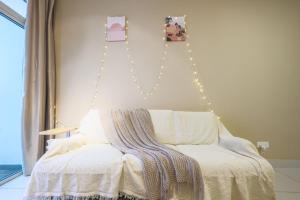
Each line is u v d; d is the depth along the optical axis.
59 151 1.95
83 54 2.97
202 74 2.93
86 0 2.97
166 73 2.94
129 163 1.78
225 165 1.80
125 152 2.02
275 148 2.90
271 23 2.93
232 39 2.93
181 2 2.95
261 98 2.91
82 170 1.74
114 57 2.96
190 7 2.95
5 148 2.68
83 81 2.96
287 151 2.90
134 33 2.95
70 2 2.97
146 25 2.95
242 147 2.04
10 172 2.63
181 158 1.81
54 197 1.72
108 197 1.69
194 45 2.94
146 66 2.95
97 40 2.97
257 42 2.93
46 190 1.72
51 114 2.80
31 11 2.61
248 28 2.93
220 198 1.75
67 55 2.97
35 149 2.58
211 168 1.79
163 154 1.91
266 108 2.91
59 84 2.96
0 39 2.56
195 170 1.74
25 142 2.55
